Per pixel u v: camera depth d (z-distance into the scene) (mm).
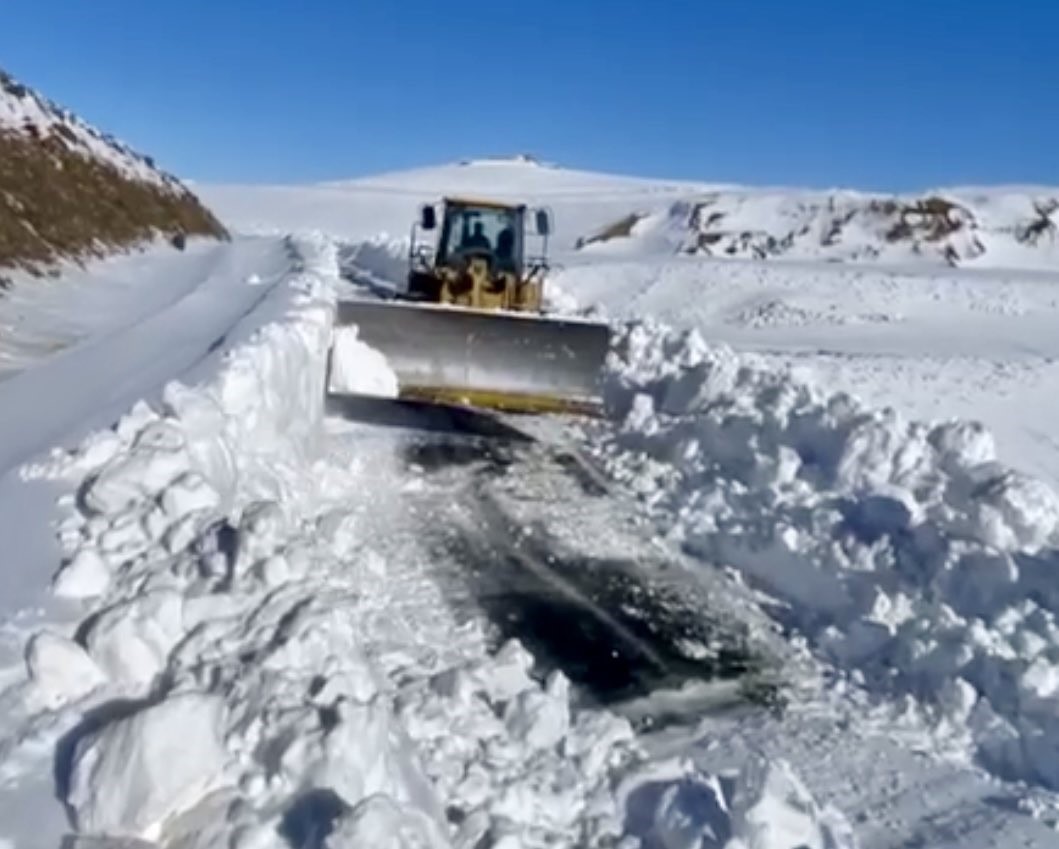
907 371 15727
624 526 9070
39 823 3295
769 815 4328
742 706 6078
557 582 7695
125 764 3305
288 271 19219
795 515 8422
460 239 15523
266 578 4574
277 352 8992
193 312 12242
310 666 4086
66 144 27141
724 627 7152
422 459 10352
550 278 27250
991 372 15766
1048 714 5562
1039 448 12125
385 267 24812
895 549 7410
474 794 4293
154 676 4039
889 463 8891
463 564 7871
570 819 4516
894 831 4867
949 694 5945
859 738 5758
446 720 4730
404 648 5977
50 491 5730
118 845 3180
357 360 12055
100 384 8203
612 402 12523
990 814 5012
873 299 25922
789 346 19828
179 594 4371
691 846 4312
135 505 5340
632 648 6734
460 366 12539
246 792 3459
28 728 3730
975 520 7367
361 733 3611
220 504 5508
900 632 6621
